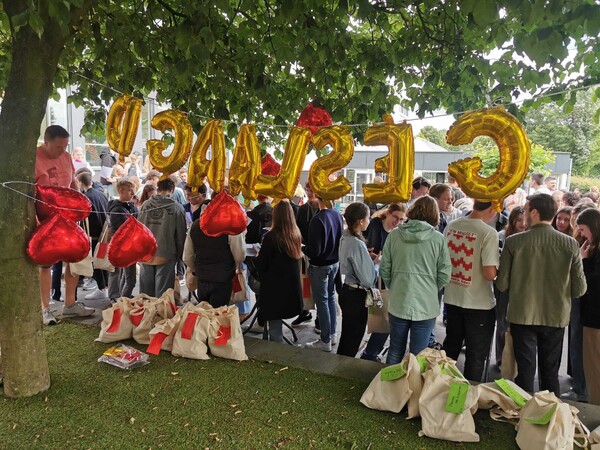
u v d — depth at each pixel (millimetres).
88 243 2852
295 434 2410
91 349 3523
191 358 3367
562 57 2205
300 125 2762
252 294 6094
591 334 3062
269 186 2574
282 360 3385
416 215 3193
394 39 4289
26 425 2451
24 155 2629
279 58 3594
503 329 3943
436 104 4191
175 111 2742
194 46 2656
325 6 3369
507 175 2098
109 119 2801
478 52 3910
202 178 2779
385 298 3656
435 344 4152
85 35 3676
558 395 2971
